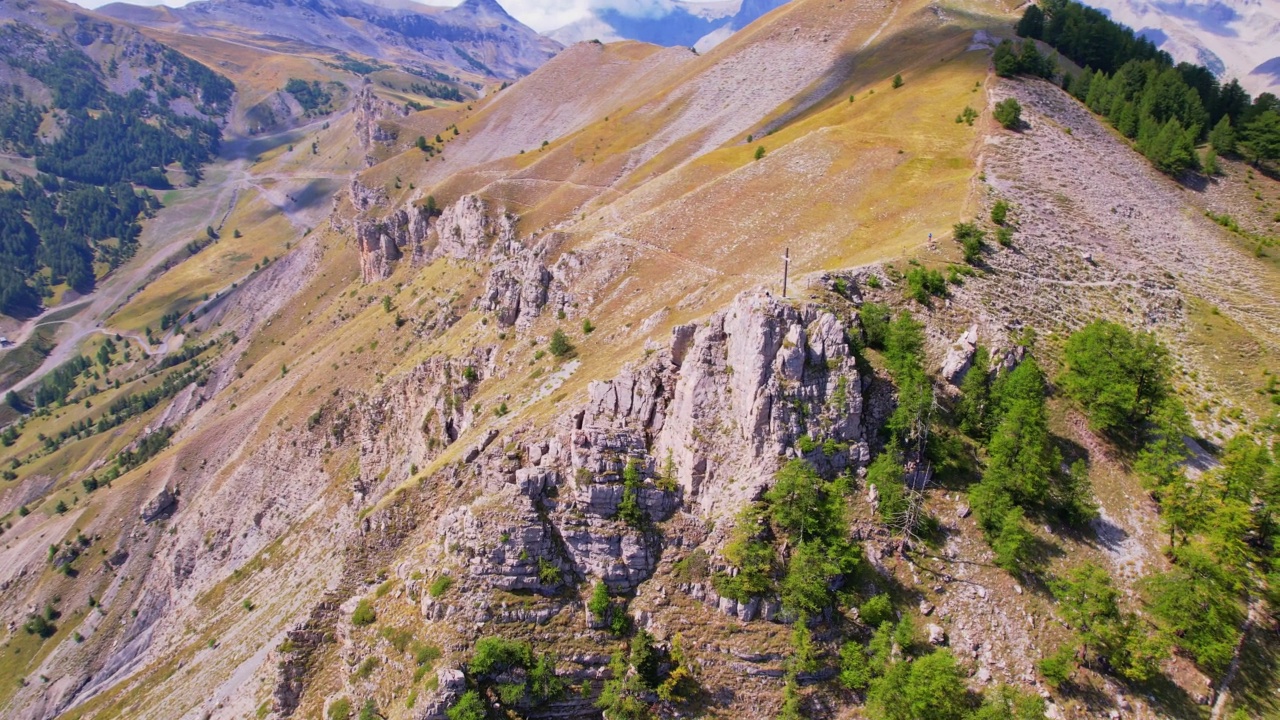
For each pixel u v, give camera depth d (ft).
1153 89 484.33
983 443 263.08
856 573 238.48
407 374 535.60
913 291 294.87
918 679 207.51
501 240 639.76
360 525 346.95
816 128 523.70
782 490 237.45
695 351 273.54
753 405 255.70
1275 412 290.56
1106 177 407.44
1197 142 486.79
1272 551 237.25
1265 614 228.43
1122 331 273.33
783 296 280.31
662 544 258.16
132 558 633.61
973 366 270.26
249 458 636.89
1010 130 418.10
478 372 452.76
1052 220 356.38
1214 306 341.62
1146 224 384.27
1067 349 283.18
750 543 238.48
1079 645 220.84
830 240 362.33
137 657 562.66
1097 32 564.71
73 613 606.55
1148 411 267.59
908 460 253.24
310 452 612.70
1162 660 220.02
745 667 233.35
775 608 237.04
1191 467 262.67
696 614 243.81
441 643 252.83
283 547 529.45
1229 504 234.58
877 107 518.37
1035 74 491.72
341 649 303.48
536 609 253.44
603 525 262.26
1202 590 215.51
